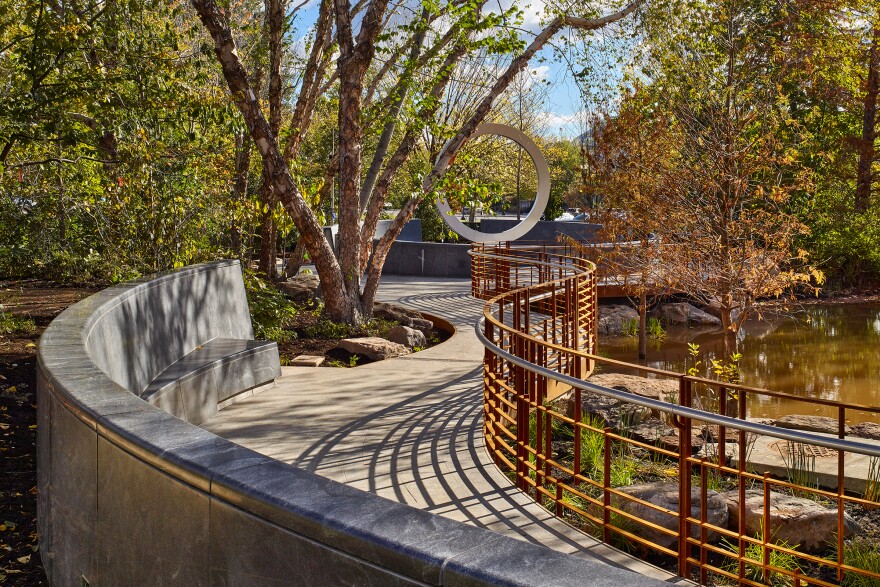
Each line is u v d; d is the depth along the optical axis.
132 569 2.77
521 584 1.54
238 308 9.59
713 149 15.69
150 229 11.59
